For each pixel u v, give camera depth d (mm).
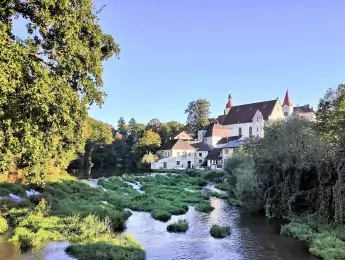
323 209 22172
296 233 20984
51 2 11516
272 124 32344
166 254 17484
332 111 35344
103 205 28797
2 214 22031
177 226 22750
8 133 11219
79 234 19391
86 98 14664
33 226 20094
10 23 11406
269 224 24750
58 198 29016
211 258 16922
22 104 11125
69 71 13078
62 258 15531
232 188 40281
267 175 28938
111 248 16828
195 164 96062
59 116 12570
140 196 36031
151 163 93500
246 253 17703
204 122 125750
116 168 91375
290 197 25594
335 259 15859
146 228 23328
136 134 122625
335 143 24609
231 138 97812
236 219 26734
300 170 25594
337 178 22141
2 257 15414
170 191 42719
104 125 95562
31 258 15406
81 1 13625
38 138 12336
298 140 26828
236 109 108500
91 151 81875
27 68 10859
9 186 28062
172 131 132500
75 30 13086
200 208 31234
